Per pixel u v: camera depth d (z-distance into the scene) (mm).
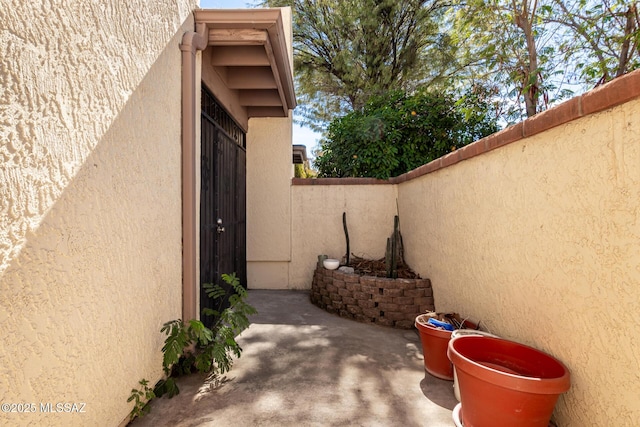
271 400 2256
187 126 2693
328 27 11258
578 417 1696
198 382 2496
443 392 2381
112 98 1752
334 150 6180
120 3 1825
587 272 1633
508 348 2082
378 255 5578
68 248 1435
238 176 5000
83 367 1531
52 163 1340
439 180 3633
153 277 2240
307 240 5695
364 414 2105
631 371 1399
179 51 2648
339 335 3537
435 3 9992
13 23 1164
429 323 2705
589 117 1611
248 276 5738
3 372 1126
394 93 6219
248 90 4828
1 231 1123
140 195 2059
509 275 2311
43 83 1294
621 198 1439
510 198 2295
